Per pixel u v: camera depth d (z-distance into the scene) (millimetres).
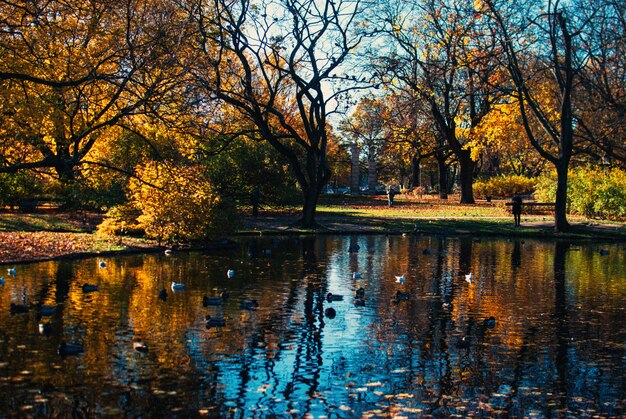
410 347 9875
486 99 41656
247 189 38125
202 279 15773
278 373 8492
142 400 7379
